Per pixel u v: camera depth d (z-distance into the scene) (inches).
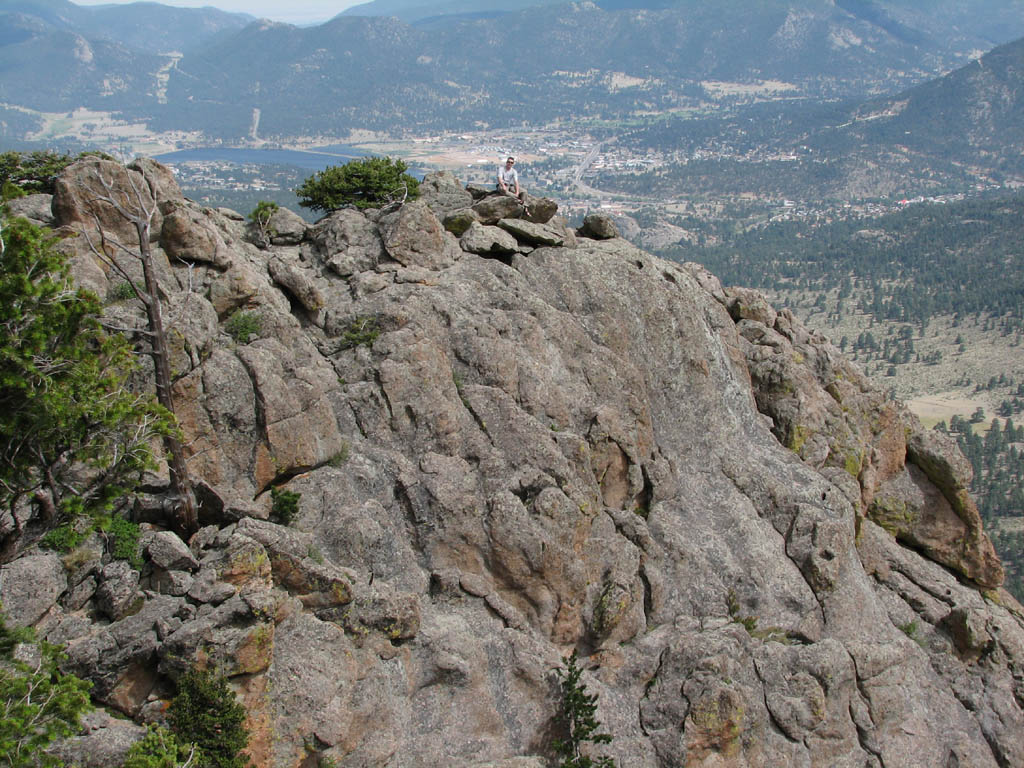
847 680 1587.1
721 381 1947.6
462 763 1234.6
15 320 978.7
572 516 1466.5
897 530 2124.8
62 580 1134.4
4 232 991.6
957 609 1855.3
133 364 1129.4
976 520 2089.1
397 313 1598.2
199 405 1307.8
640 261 2000.5
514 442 1534.2
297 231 1887.3
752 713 1478.8
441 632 1306.6
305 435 1370.6
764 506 1797.5
